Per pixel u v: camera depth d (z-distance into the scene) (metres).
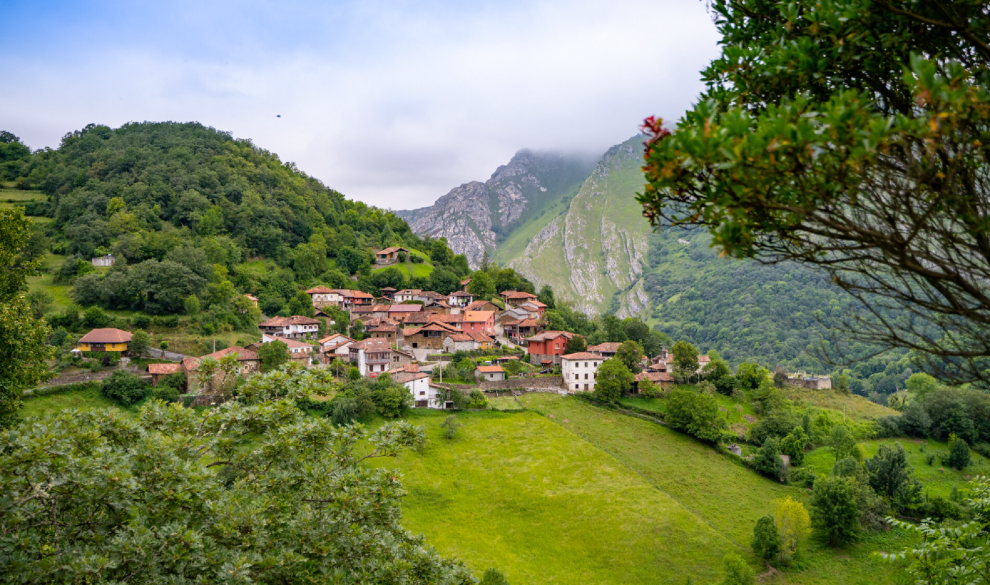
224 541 13.86
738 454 72.44
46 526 13.03
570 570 46.97
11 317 30.30
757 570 49.06
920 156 6.38
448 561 18.44
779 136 5.91
